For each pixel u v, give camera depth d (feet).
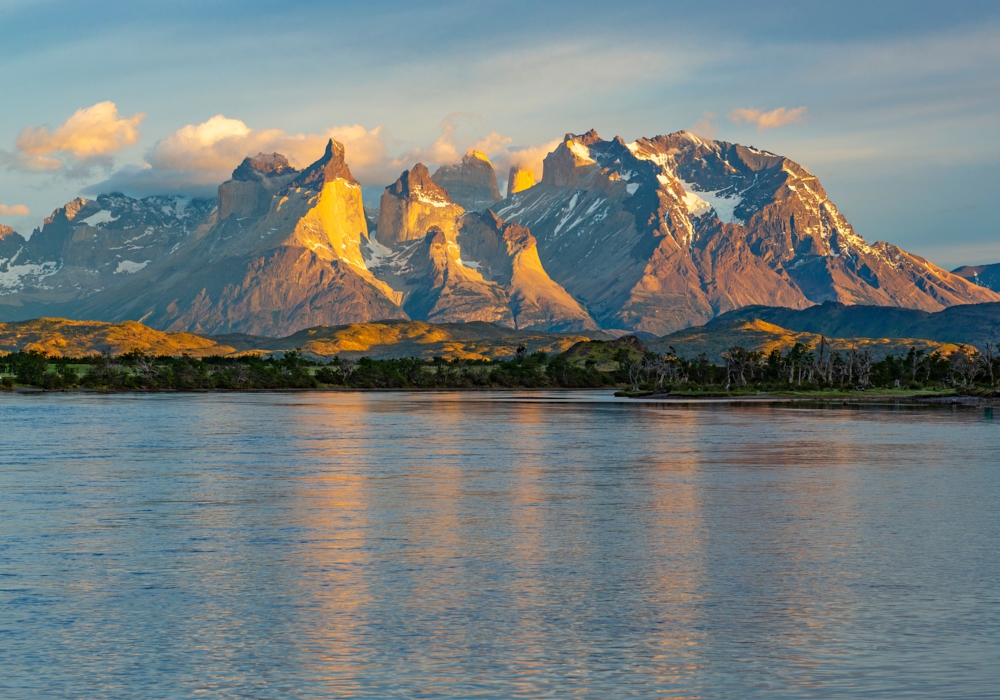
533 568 215.51
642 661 148.15
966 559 223.92
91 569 214.07
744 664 146.82
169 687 137.18
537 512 300.20
